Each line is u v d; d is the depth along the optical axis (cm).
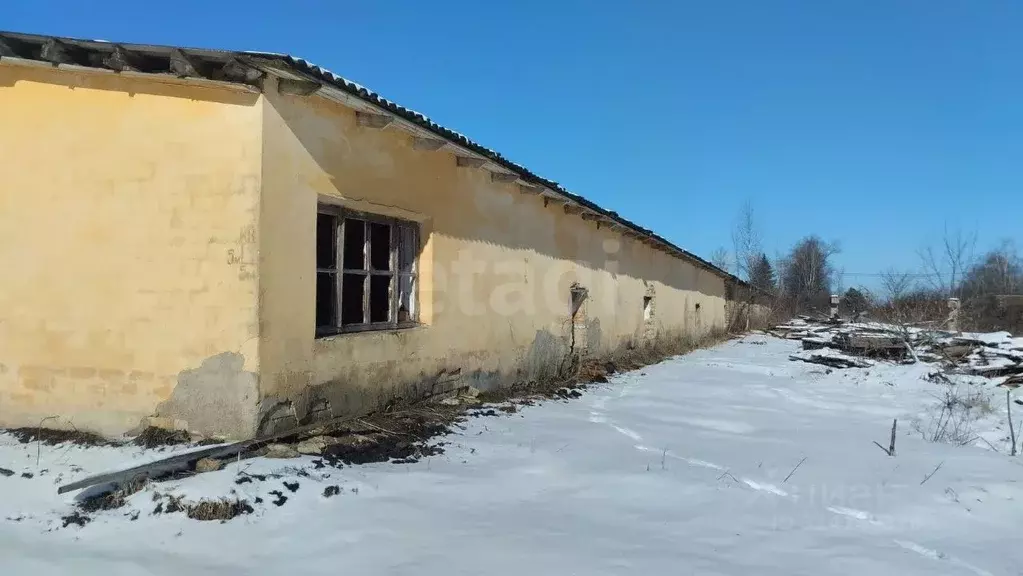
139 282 496
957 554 382
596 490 472
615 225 1305
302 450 483
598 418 760
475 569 323
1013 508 470
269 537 348
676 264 1964
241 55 449
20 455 456
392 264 691
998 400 979
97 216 502
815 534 406
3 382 519
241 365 480
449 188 757
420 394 703
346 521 375
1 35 469
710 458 588
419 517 391
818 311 3925
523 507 426
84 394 504
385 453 514
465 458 531
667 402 911
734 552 367
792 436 706
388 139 639
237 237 481
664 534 391
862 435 723
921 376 1207
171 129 491
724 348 2100
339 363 575
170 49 454
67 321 508
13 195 516
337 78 504
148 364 494
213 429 484
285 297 507
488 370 852
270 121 489
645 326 1645
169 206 491
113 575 299
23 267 515
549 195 990
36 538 336
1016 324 2206
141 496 376
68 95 507
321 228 586
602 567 334
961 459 607
